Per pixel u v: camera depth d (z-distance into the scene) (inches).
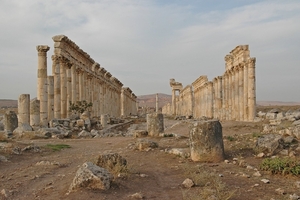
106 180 370.6
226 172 453.4
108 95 2785.4
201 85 2650.1
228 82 1795.0
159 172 474.6
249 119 1375.5
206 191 345.1
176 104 4498.0
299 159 482.0
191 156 546.6
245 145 635.5
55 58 1519.4
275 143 570.9
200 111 2687.0
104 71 2571.4
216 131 536.1
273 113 1266.0
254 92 1374.3
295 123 864.9
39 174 468.8
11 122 1096.2
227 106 1793.8
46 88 1373.0
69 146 813.2
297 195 336.5
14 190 383.6
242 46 1464.1
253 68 1376.7
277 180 408.8
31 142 875.4
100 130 1359.5
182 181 415.2
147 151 659.4
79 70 1882.4
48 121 1371.8
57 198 342.6
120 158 471.8
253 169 465.7
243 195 343.0
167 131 1290.6
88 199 332.8
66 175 457.7
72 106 1644.9
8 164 549.0
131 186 390.6
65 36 1544.0
